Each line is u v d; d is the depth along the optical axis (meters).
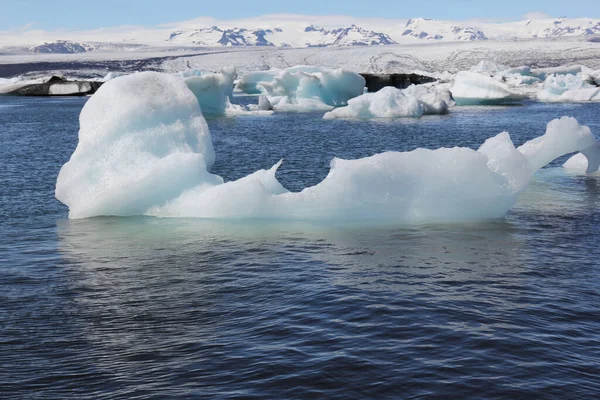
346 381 4.72
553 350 5.24
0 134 30.89
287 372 4.89
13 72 167.00
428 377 4.77
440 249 8.69
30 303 6.86
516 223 10.33
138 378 4.91
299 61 164.62
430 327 5.75
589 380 4.71
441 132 30.39
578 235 9.59
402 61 153.50
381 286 7.05
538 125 33.62
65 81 82.19
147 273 7.92
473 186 10.41
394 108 40.59
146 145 11.62
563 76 62.78
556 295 6.72
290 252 8.64
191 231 9.95
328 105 51.75
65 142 26.92
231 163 19.62
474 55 153.38
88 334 5.92
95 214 11.29
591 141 13.53
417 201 10.48
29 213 12.02
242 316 6.25
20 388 4.80
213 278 7.62
